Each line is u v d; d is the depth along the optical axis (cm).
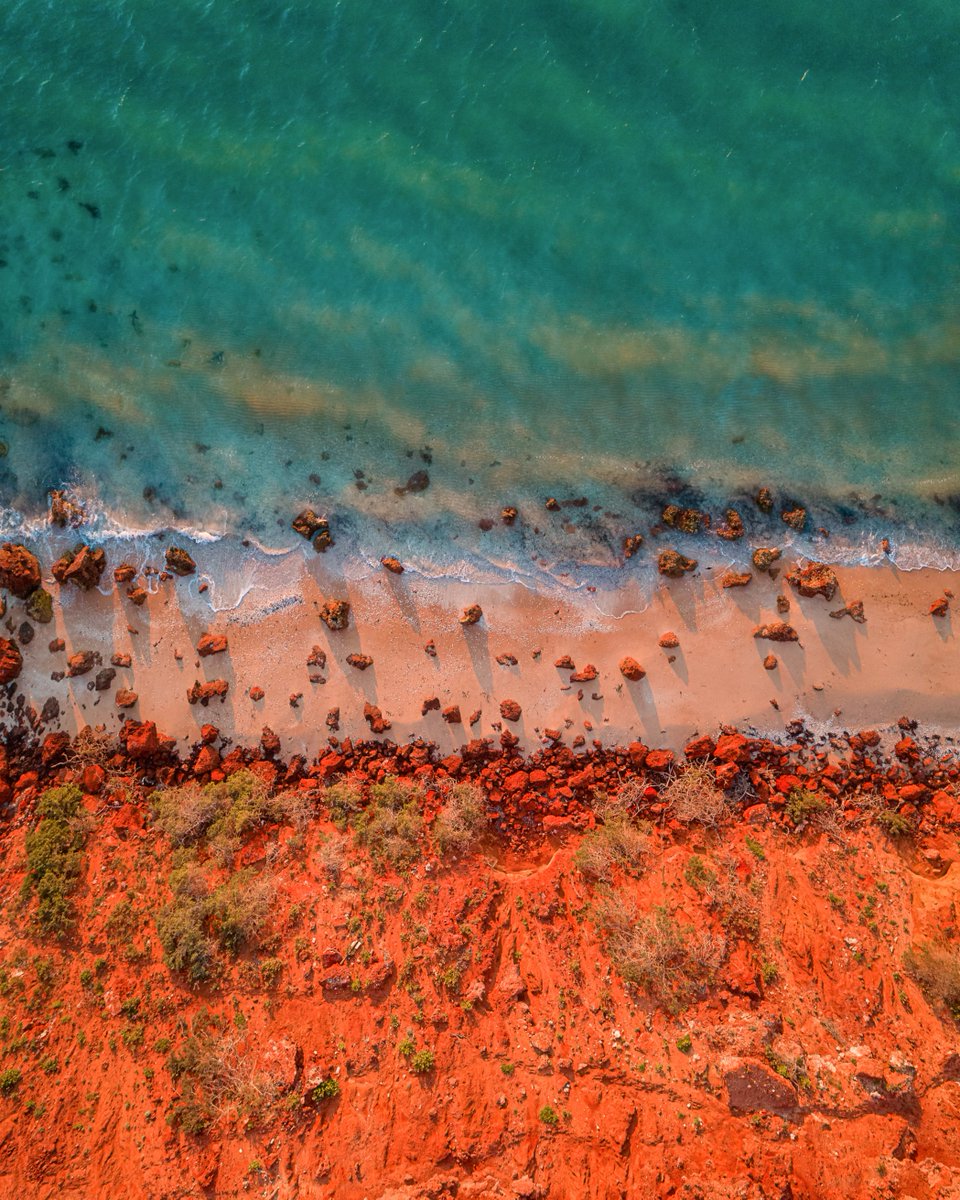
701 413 1731
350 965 1388
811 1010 1377
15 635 1700
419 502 1725
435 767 1619
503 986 1373
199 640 1691
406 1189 1230
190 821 1538
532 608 1681
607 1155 1255
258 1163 1255
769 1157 1240
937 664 1634
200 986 1389
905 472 1698
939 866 1530
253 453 1753
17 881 1517
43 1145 1279
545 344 1752
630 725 1636
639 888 1480
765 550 1655
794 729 1628
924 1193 1222
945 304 1730
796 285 1739
